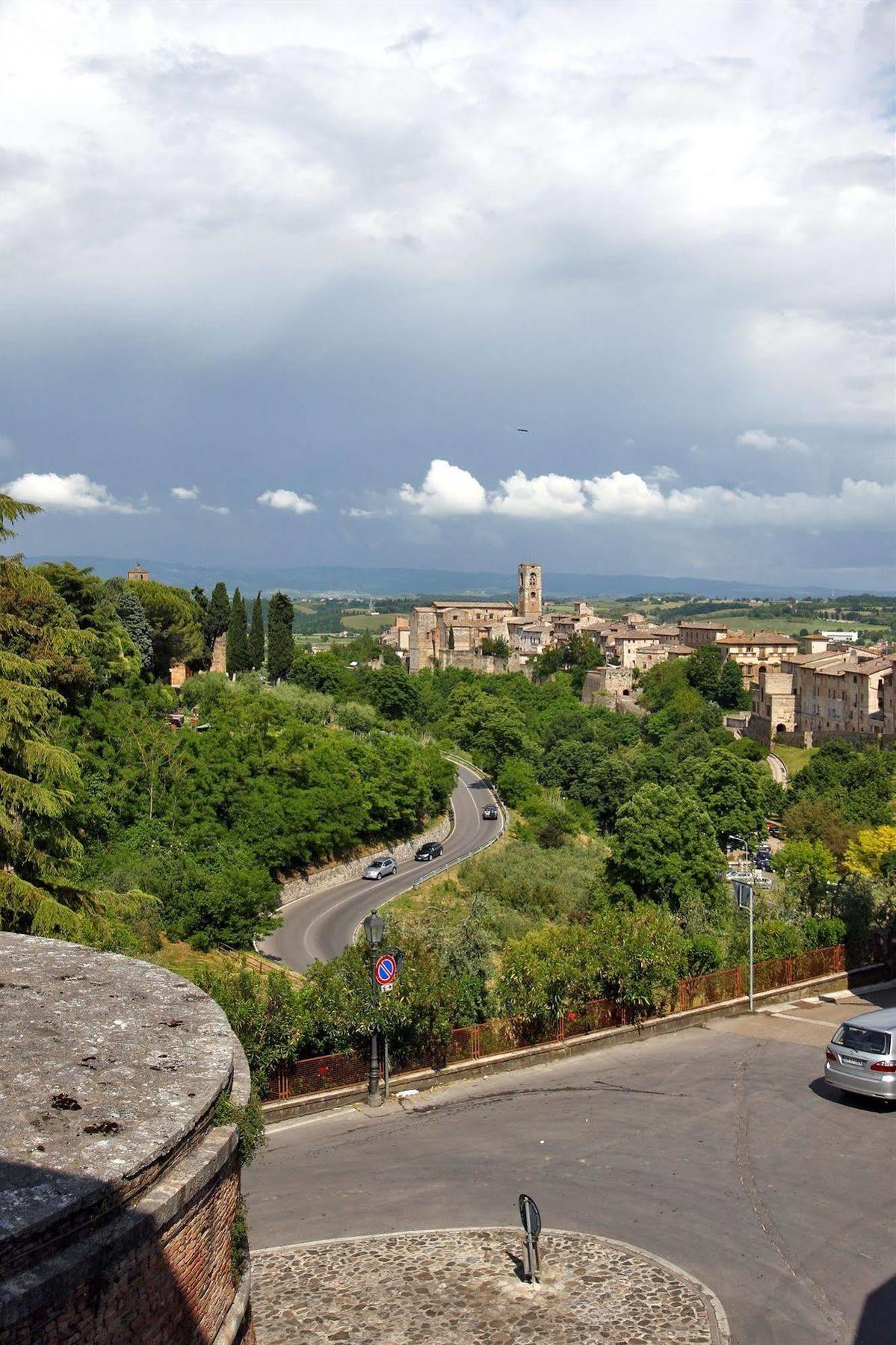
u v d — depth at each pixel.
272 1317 14.02
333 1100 22.66
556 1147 20.16
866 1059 21.50
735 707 161.50
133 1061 9.36
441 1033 24.36
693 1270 15.41
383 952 24.48
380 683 128.62
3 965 11.96
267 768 66.56
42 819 25.42
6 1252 6.57
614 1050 26.81
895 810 96.06
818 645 190.38
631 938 28.42
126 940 26.03
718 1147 20.00
